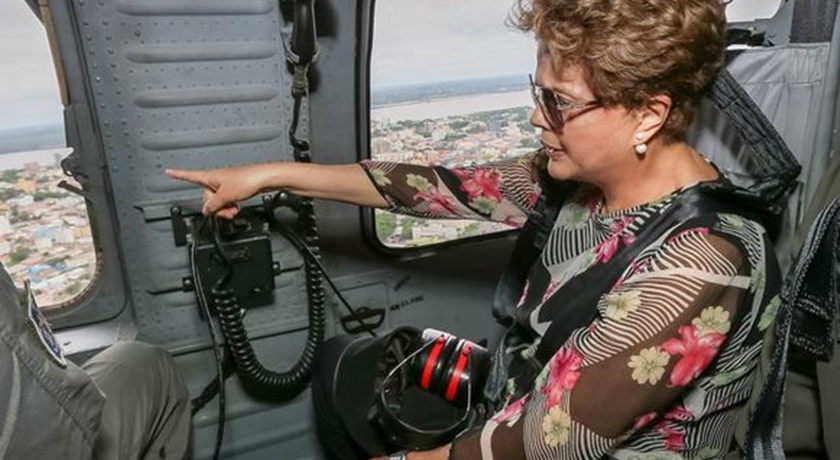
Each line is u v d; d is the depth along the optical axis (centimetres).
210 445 177
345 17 157
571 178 92
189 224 152
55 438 75
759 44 123
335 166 125
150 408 122
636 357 78
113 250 157
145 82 138
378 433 129
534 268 111
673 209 85
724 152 116
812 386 102
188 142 146
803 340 90
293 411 187
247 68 146
